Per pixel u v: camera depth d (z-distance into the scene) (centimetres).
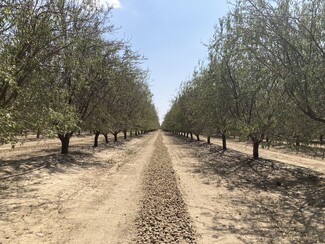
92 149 3119
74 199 1121
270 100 1598
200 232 805
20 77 1195
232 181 1605
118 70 2528
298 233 819
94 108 2531
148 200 1125
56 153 2473
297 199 1212
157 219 892
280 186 1473
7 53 1052
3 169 1630
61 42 1384
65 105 1462
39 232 768
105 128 2758
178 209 1014
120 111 3872
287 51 1217
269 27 1227
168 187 1371
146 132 10650
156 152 3195
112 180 1536
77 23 1683
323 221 927
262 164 2180
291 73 1155
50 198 1121
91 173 1738
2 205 1005
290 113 1300
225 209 1054
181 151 3434
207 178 1684
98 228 812
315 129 1306
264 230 839
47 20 1259
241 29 1354
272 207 1091
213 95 2448
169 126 9731
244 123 1888
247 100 2067
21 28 1117
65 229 798
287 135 1388
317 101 1176
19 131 1158
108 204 1063
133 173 1769
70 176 1603
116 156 2683
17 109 1195
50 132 1260
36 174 1571
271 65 1316
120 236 756
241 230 834
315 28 1152
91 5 1858
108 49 2261
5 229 780
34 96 1267
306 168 2002
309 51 1180
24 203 1038
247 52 1536
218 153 3097
